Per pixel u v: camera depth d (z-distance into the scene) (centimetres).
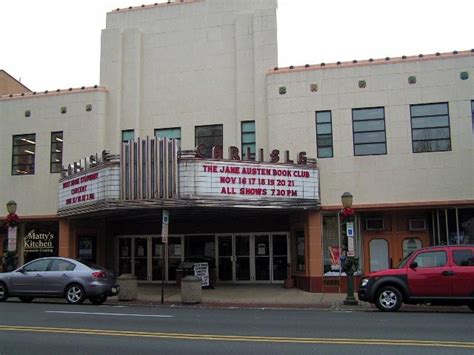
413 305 1733
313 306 1738
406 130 2119
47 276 1767
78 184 2164
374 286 1553
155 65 2506
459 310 1595
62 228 2388
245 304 1795
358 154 2147
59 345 951
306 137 2194
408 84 2136
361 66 2183
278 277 2403
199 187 1894
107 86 2516
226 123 2391
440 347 905
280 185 2027
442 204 2052
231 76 2417
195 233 2517
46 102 2558
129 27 2552
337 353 862
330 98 2194
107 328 1151
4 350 910
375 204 2102
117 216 2297
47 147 2531
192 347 927
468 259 1502
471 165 2056
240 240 2466
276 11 2381
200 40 2472
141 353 880
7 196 2556
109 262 2545
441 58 2120
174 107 2456
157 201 1903
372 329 1133
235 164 1958
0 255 2578
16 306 1650
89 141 2469
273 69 2277
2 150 2592
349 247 1811
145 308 1648
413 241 2148
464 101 2086
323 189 2147
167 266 2539
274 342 968
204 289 2212
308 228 2123
